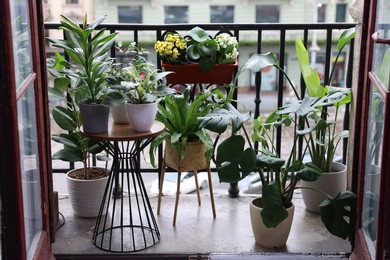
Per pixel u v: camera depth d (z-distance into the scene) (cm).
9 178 188
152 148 287
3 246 193
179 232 291
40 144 241
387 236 203
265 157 261
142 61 287
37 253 227
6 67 181
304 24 315
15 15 203
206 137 288
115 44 318
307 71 293
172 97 292
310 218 308
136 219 305
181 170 291
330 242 284
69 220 304
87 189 298
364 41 248
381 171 204
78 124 296
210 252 272
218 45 294
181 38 300
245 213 314
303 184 311
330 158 304
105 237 286
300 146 336
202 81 301
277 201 260
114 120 278
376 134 233
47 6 330
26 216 219
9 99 183
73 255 271
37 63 236
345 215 263
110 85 255
